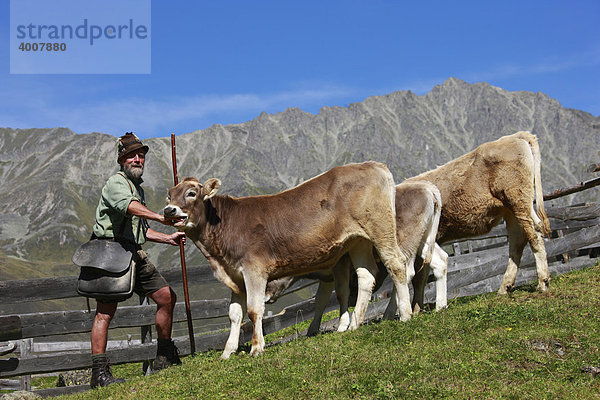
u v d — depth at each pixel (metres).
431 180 11.47
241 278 9.45
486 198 10.95
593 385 6.16
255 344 8.87
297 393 6.63
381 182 9.48
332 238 9.37
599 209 14.94
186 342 11.45
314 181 9.60
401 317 9.39
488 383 6.43
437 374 6.69
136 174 9.03
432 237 10.55
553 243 13.19
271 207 9.41
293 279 10.91
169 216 8.87
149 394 7.38
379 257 10.27
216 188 9.16
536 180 10.64
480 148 11.11
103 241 8.65
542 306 8.84
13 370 10.17
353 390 6.48
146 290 9.28
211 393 7.00
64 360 10.49
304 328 15.08
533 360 6.93
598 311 8.39
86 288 8.55
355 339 8.45
